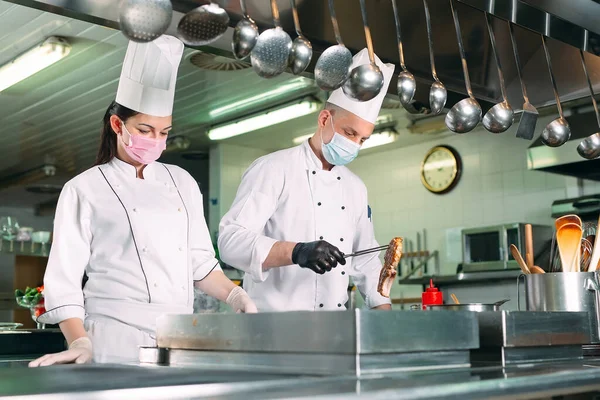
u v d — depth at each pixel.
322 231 2.31
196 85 5.03
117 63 4.56
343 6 2.22
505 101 2.36
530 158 4.86
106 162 2.02
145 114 1.89
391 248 1.95
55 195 8.77
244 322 1.35
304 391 1.03
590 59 2.74
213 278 2.06
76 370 1.27
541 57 2.88
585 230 2.55
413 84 2.11
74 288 1.82
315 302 2.29
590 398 1.37
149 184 2.02
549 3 2.09
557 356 1.61
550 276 1.94
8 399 0.89
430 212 6.60
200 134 6.55
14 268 7.97
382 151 7.11
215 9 1.56
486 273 5.36
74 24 3.97
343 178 2.44
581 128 4.62
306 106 5.38
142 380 1.07
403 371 1.23
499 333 1.47
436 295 2.55
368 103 2.20
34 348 2.81
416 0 2.35
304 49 1.80
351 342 1.17
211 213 7.06
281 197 2.30
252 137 6.73
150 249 1.96
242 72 4.77
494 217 6.08
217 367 1.35
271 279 2.29
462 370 1.31
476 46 2.70
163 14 1.44
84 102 5.30
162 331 1.55
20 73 4.54
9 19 3.90
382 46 2.47
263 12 2.09
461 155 6.39
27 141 6.40
